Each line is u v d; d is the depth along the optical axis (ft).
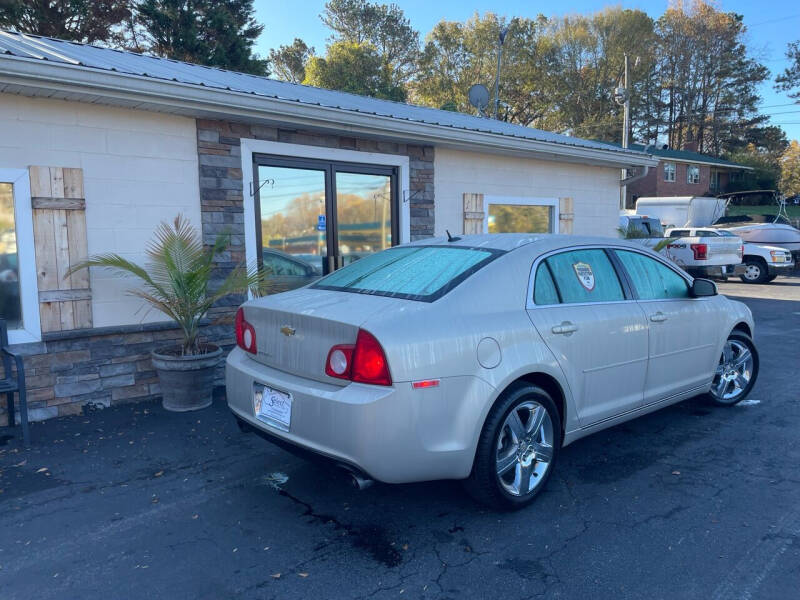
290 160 22.48
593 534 10.77
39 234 17.13
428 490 12.64
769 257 57.77
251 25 87.71
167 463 13.97
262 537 10.71
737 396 17.98
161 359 17.38
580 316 12.53
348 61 122.72
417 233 26.55
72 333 17.57
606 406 13.19
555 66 145.89
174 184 19.62
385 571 9.66
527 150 28.37
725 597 8.94
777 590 9.09
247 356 12.45
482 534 10.80
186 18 78.13
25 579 9.43
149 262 19.13
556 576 9.50
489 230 29.96
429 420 10.04
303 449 10.48
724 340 16.71
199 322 19.40
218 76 24.25
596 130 139.74
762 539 10.55
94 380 18.10
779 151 161.58
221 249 19.21
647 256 15.10
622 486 12.74
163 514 11.54
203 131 20.10
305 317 10.65
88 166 17.94
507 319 11.32
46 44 21.07
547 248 12.85
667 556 10.04
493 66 142.10
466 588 9.21
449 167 27.73
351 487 12.77
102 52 22.90
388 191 25.81
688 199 78.13
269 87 24.89
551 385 12.16
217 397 19.25
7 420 16.58
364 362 9.81
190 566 9.79
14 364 16.85
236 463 13.99
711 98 165.37
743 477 13.14
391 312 10.34
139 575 9.54
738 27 158.30
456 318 10.68
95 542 10.52
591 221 35.12
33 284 17.08
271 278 22.33
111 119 18.28
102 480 13.04
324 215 23.80
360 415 9.62
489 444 10.79
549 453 12.05
